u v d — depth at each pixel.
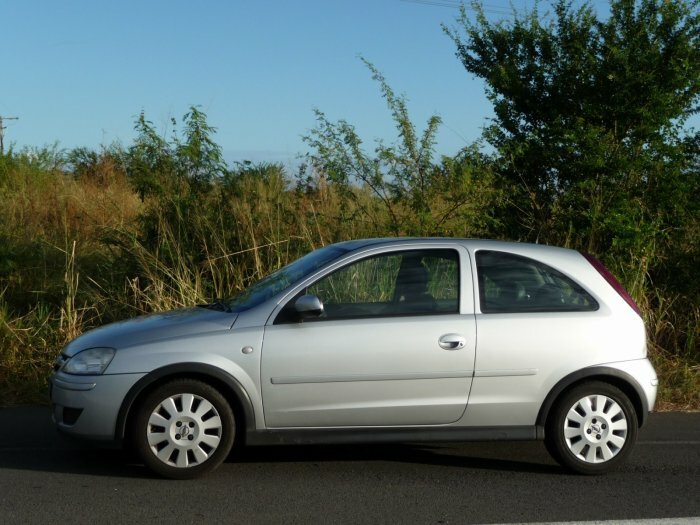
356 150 11.18
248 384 5.80
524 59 12.26
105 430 5.71
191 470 5.82
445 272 6.18
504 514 5.28
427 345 5.95
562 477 6.13
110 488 5.68
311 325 5.90
